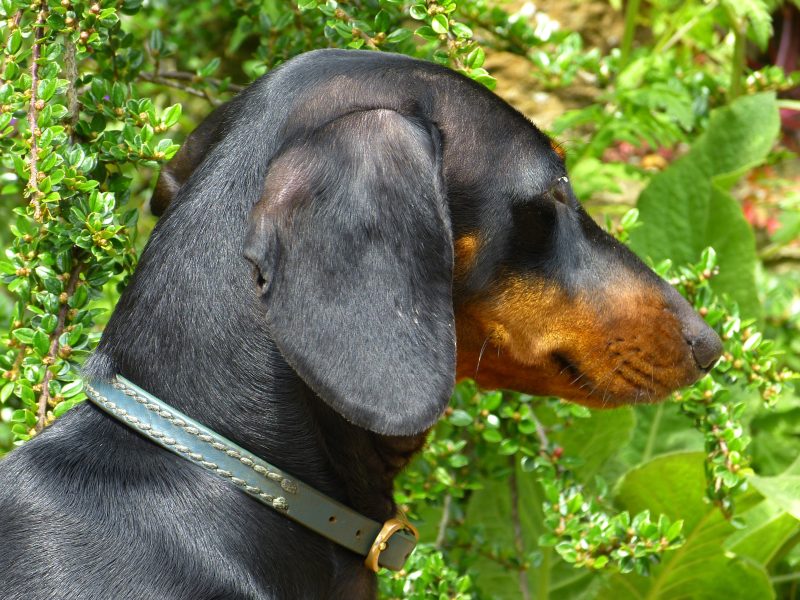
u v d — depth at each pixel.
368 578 2.94
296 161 2.66
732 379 3.89
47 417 3.26
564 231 3.10
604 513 3.84
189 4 5.83
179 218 2.89
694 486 4.09
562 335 3.13
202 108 6.73
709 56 6.35
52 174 3.18
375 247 2.59
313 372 2.54
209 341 2.77
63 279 3.40
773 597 4.23
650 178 5.09
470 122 2.97
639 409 4.88
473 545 4.32
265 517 2.72
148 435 2.71
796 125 6.83
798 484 4.00
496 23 4.87
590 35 7.39
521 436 3.98
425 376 2.59
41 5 3.49
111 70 3.94
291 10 4.34
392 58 3.02
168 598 2.52
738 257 4.89
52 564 2.54
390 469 3.06
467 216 2.96
